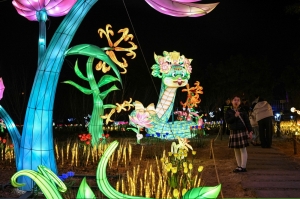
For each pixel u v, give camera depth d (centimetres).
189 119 1791
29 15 752
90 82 1252
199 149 1268
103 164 405
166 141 1452
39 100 689
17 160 721
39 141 683
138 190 678
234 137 796
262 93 3650
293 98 2997
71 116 2856
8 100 2295
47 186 398
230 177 767
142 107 1470
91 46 749
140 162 997
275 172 788
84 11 707
